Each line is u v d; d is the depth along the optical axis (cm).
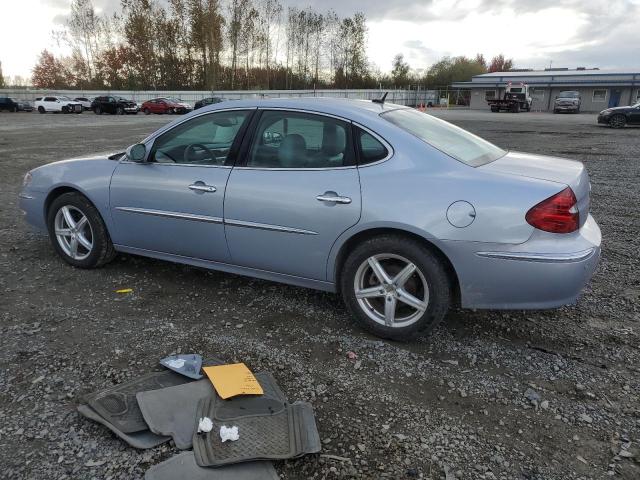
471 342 347
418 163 327
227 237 384
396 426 260
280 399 274
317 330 358
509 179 312
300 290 426
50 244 538
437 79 9125
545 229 300
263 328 360
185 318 373
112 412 259
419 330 332
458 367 316
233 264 396
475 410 275
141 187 416
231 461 226
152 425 249
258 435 244
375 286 343
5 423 255
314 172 349
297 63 7656
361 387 293
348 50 7775
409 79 8812
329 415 267
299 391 288
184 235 405
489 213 303
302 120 361
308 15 7494
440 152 331
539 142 1717
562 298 310
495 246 304
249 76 7138
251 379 287
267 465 228
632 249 552
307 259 357
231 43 6819
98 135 1973
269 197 359
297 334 352
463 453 242
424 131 359
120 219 434
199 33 6525
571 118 3681
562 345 344
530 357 329
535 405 279
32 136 1908
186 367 298
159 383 286
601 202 787
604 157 1316
